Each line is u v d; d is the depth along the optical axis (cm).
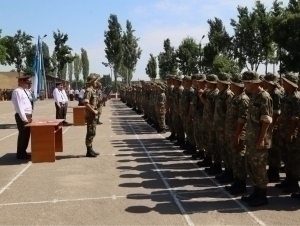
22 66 7600
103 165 959
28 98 1066
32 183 794
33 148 997
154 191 722
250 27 4200
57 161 1016
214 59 4131
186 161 993
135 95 2886
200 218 571
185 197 682
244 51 4369
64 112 1867
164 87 1578
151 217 580
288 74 744
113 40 6200
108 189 739
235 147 699
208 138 889
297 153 695
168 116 1328
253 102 626
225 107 777
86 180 812
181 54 4434
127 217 582
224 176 787
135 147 1221
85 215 595
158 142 1321
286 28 3384
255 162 621
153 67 6275
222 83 791
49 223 562
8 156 1102
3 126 1920
